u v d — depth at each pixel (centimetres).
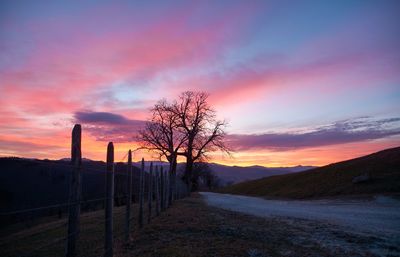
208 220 1700
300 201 4250
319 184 5362
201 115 7531
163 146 7525
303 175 7088
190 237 1208
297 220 1895
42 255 701
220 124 7619
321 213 2419
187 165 7606
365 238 1284
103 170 745
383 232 1446
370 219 1973
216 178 15300
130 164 1128
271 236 1298
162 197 2167
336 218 2027
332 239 1265
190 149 7512
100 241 1116
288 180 7275
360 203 3369
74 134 623
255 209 2844
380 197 3612
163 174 2233
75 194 611
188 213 2073
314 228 1547
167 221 1617
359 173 5084
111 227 847
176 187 3831
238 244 1104
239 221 1727
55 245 757
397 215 2219
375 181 4391
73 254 607
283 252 1023
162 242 1105
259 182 9050
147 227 1405
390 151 6038
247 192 7750
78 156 622
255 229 1455
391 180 4241
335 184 4947
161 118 7569
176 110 7531
